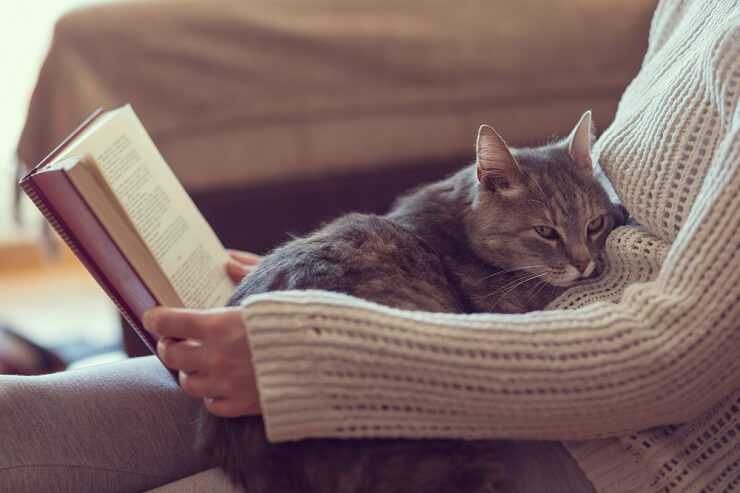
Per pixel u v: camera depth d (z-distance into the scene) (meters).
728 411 0.91
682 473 0.87
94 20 1.98
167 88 2.02
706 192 0.82
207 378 0.87
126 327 1.90
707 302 0.80
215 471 1.01
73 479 1.00
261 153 2.10
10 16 2.83
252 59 2.04
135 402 1.08
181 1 2.02
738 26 0.85
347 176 2.18
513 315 0.85
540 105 2.23
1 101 2.93
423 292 1.08
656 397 0.82
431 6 2.12
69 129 1.98
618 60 2.22
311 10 2.06
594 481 0.87
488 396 0.80
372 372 0.80
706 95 0.90
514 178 1.30
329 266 1.03
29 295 2.95
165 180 1.14
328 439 0.85
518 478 0.89
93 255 0.93
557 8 2.17
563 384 0.80
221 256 1.22
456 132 2.20
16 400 1.01
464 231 1.31
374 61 2.10
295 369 0.79
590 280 1.20
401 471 0.83
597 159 1.11
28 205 3.07
